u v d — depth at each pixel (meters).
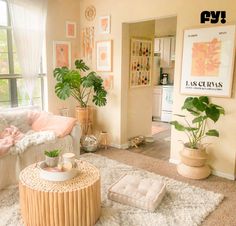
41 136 3.13
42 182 2.08
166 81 6.58
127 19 3.82
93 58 4.38
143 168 3.41
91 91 4.42
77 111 4.15
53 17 4.06
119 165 3.47
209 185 2.95
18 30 3.60
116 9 3.93
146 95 4.72
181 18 3.26
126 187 2.54
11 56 3.76
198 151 3.06
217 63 3.04
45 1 3.82
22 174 2.23
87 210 2.03
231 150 3.09
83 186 2.02
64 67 4.04
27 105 3.95
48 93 4.17
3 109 3.58
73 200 1.95
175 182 2.96
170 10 3.35
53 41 4.11
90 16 4.29
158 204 2.42
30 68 3.80
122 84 4.09
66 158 2.26
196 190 2.77
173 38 6.18
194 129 3.09
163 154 4.01
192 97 3.15
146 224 2.16
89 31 4.35
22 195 2.06
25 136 3.11
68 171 2.12
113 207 2.40
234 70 2.95
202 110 2.89
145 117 4.80
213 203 2.51
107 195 2.53
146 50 4.54
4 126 3.27
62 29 4.21
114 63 4.11
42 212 1.96
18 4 3.54
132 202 2.40
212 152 3.24
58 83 3.85
